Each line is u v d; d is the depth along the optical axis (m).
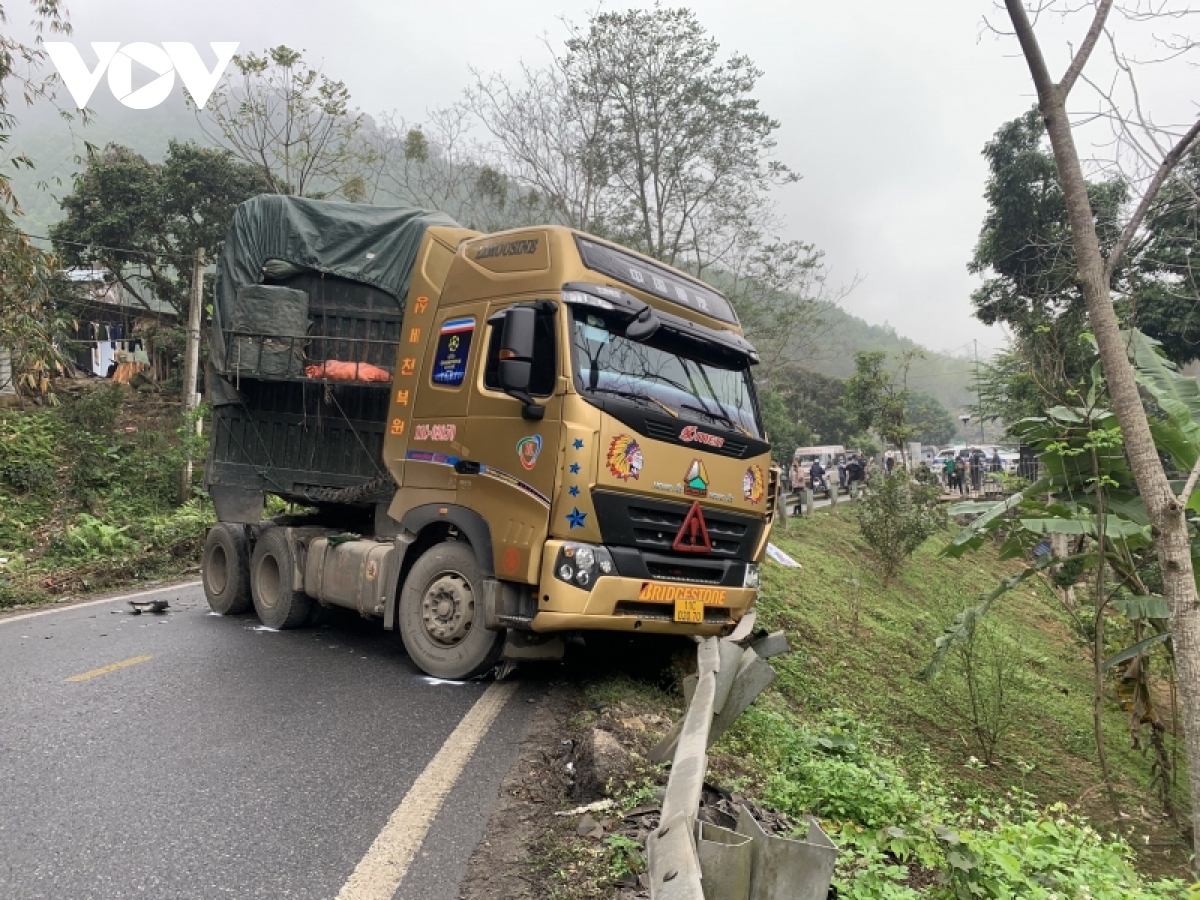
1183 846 7.75
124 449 19.80
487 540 5.62
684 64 20.25
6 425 18.47
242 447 7.95
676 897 1.77
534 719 5.13
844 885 3.11
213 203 25.12
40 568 12.34
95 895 2.87
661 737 4.70
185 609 9.08
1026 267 20.11
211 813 3.57
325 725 4.82
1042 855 3.75
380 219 7.29
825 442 58.25
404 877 3.08
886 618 14.90
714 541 6.05
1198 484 6.75
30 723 4.71
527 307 5.27
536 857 3.25
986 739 9.96
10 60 9.77
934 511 20.81
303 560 7.53
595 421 5.30
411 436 6.37
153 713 4.93
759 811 3.76
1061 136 3.75
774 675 3.86
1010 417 25.41
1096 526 6.89
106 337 27.55
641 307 5.79
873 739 7.45
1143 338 7.63
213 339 7.68
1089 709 12.88
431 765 4.25
